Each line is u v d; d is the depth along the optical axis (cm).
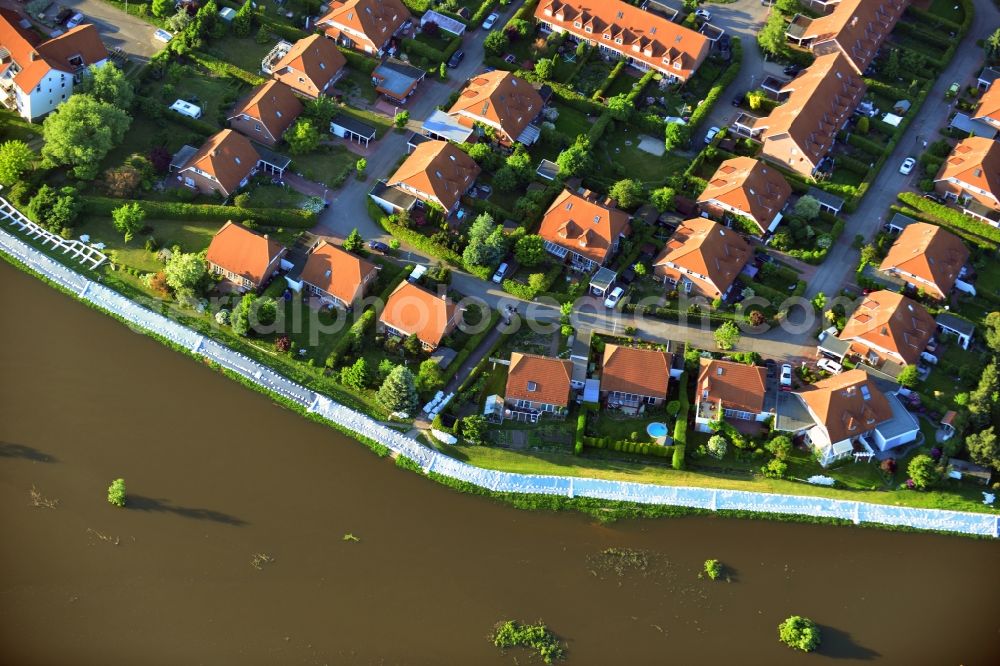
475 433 18062
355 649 16038
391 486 17775
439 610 16488
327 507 17475
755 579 17075
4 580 16412
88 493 17388
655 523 17612
